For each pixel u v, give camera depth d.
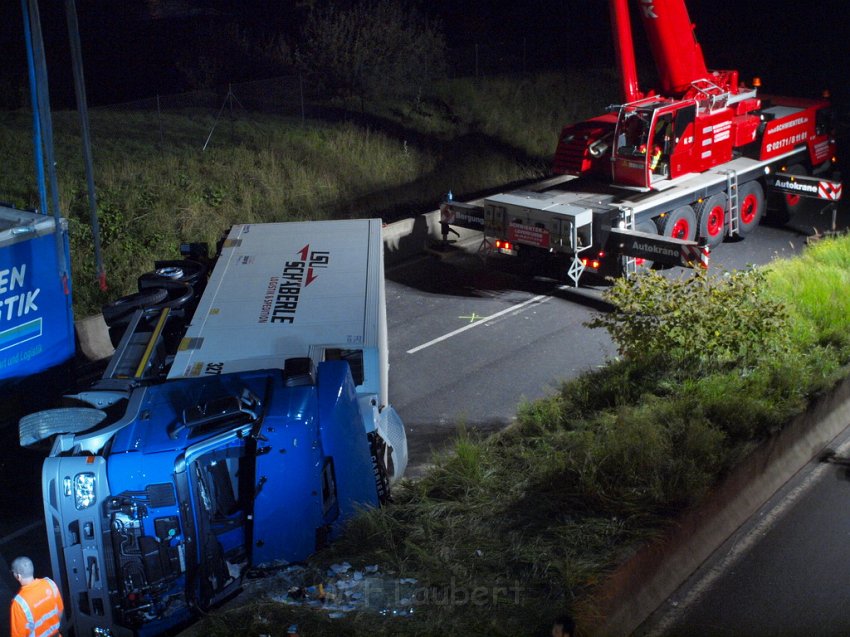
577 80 28.69
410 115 25.39
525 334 13.81
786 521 8.79
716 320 11.05
